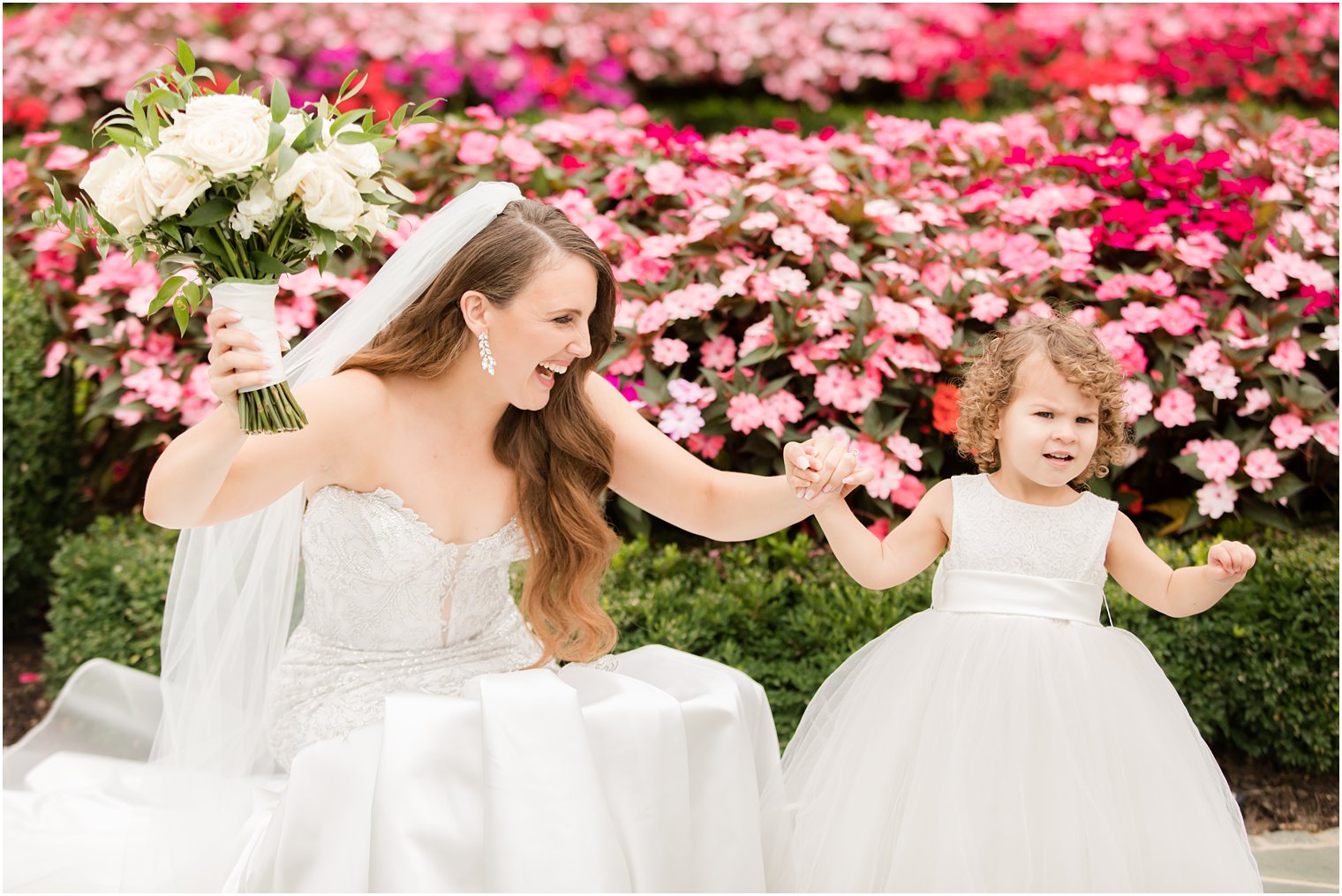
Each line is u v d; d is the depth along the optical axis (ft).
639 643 11.28
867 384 11.92
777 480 8.06
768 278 12.12
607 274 7.69
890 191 13.61
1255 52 24.62
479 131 14.16
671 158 13.98
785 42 27.50
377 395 7.56
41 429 13.57
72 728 11.17
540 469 8.13
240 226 6.35
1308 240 13.33
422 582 7.74
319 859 6.52
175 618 8.18
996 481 8.50
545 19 26.61
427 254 7.48
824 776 7.85
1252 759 11.69
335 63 24.84
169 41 23.27
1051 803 7.18
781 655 11.23
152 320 13.17
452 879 6.28
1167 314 12.26
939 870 7.11
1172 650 11.24
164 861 7.75
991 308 12.30
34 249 13.83
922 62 27.35
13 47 22.08
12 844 9.07
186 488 6.40
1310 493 13.26
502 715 6.46
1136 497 12.56
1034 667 7.59
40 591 14.37
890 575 8.28
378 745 6.74
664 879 6.72
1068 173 14.33
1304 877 9.75
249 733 8.10
